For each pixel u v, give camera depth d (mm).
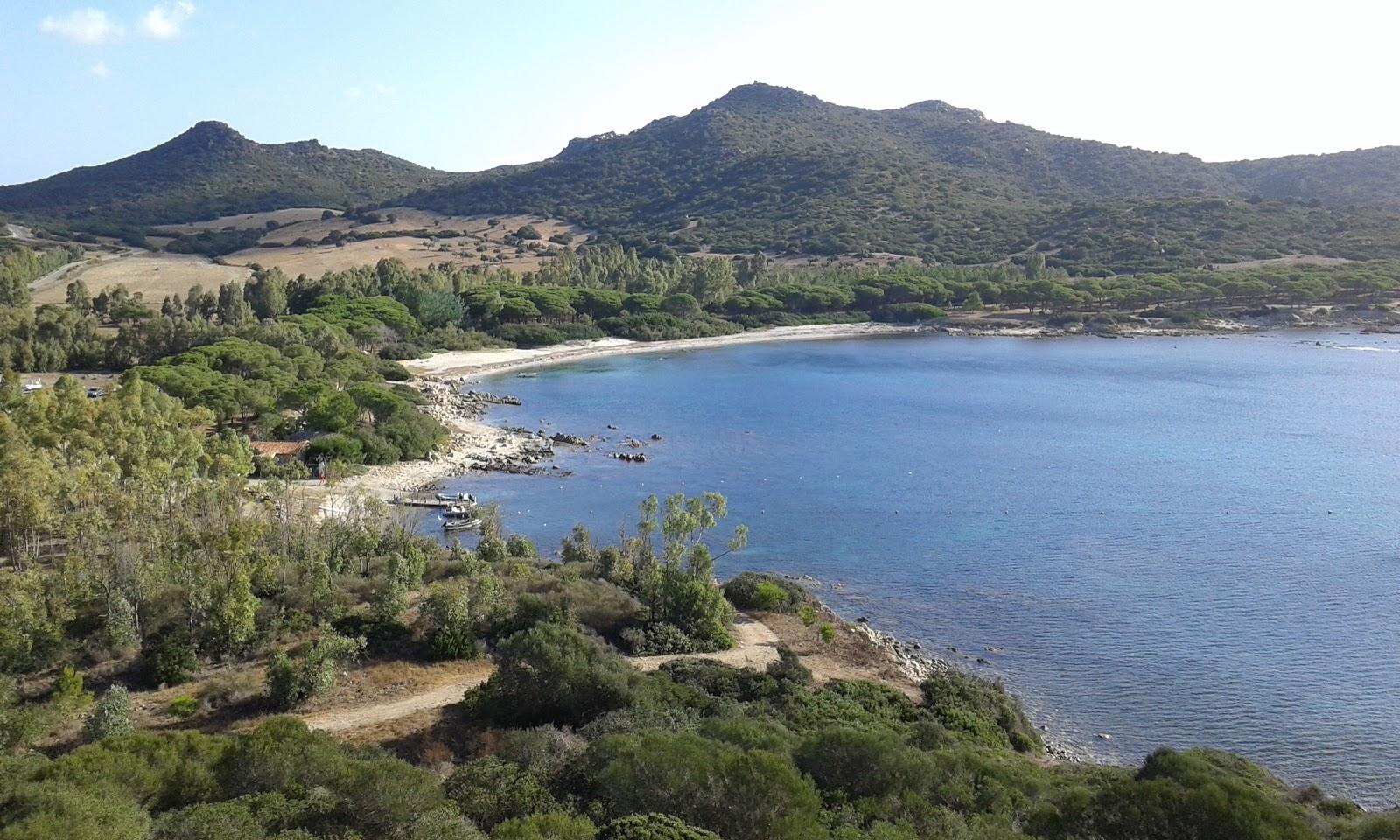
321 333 163500
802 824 27703
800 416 142250
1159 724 52219
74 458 70625
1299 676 57188
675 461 113812
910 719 48000
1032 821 29562
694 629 57719
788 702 46469
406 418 115875
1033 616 66812
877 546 82312
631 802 29188
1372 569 74312
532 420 138625
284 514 71188
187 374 119375
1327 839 30094
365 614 54094
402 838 27438
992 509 92562
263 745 31672
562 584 61656
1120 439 123250
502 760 35344
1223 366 185125
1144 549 80250
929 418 139500
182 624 50906
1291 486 98562
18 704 42344
